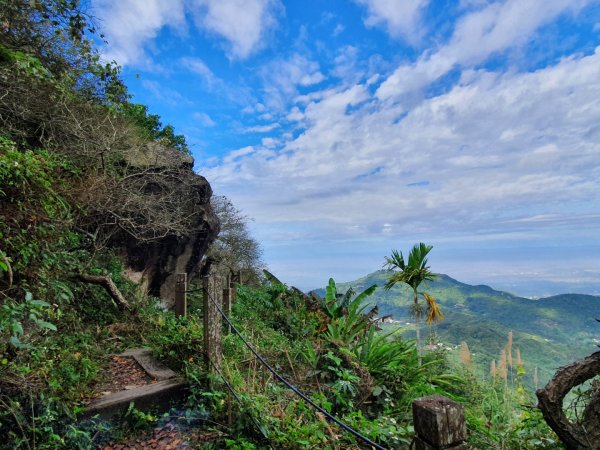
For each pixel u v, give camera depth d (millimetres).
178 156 8414
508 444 3939
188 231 8031
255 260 16062
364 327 7754
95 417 2984
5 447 2441
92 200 5566
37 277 3482
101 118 6809
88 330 4586
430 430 1396
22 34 5867
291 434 3094
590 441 3125
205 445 2961
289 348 6062
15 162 3031
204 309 3877
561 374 3188
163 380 3688
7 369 2732
